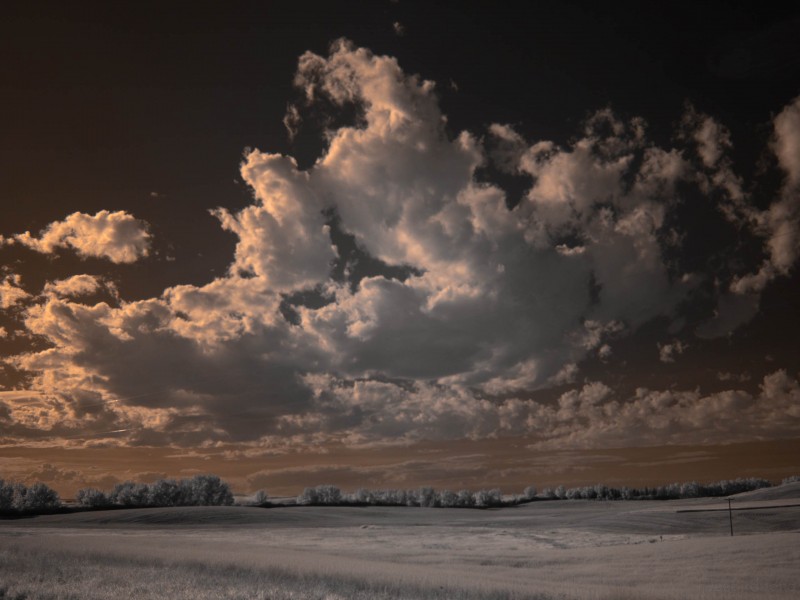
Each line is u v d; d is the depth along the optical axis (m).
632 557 54.91
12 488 164.00
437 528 111.50
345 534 94.75
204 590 25.02
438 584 28.91
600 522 112.94
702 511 119.06
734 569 45.88
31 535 74.00
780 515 111.62
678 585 38.38
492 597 26.25
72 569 31.16
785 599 29.47
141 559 37.06
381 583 28.83
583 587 31.52
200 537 82.88
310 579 29.70
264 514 138.00
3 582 25.88
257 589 25.77
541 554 60.06
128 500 182.88
